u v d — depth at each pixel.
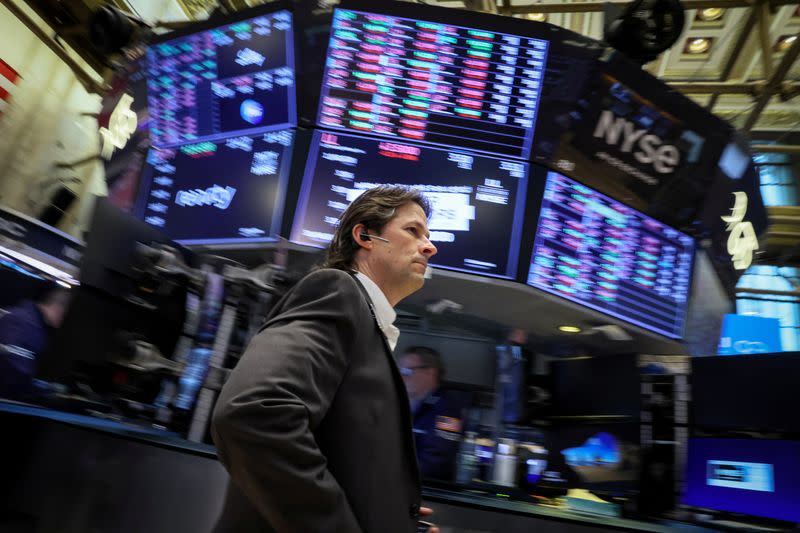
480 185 3.09
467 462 2.25
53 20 5.06
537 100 3.08
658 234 3.35
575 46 3.06
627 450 1.83
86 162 5.69
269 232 3.09
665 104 3.17
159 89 3.44
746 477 1.63
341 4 3.14
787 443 1.59
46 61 5.45
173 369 2.13
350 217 1.04
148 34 3.60
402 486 0.80
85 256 1.98
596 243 3.20
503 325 3.51
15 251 3.92
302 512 0.67
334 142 3.14
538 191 3.09
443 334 2.48
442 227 3.07
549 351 3.83
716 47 7.02
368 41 3.15
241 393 0.69
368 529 0.73
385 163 3.12
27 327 2.44
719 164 3.33
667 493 1.72
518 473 2.03
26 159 5.26
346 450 0.76
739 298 7.71
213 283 2.30
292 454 0.67
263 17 3.17
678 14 3.19
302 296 0.83
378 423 0.79
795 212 6.72
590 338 3.52
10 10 4.89
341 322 0.79
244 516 0.76
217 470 1.31
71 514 1.40
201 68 3.33
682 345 3.41
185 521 1.29
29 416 1.52
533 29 3.08
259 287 2.24
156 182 3.38
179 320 2.26
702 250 3.49
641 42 3.25
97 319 2.01
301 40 3.13
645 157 3.22
